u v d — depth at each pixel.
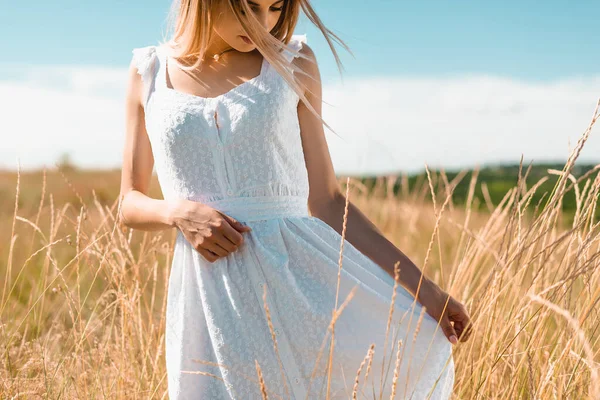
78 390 2.26
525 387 2.10
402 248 4.15
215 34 1.81
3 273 3.74
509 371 2.24
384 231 4.30
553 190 1.99
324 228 1.78
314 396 1.65
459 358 2.28
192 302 1.70
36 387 2.24
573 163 1.91
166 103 1.75
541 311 1.95
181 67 1.81
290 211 1.75
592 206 2.00
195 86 1.78
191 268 1.72
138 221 1.78
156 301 3.03
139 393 2.25
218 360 1.64
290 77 1.73
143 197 1.79
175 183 1.75
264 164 1.70
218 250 1.63
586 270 1.83
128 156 1.87
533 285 1.95
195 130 1.69
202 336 1.69
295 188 1.78
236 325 1.64
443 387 1.75
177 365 1.68
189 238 1.65
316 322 1.66
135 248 3.42
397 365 1.45
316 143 1.85
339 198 1.85
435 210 2.18
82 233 2.33
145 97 1.83
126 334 2.34
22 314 2.91
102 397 2.28
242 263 1.67
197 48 1.79
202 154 1.70
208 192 1.71
